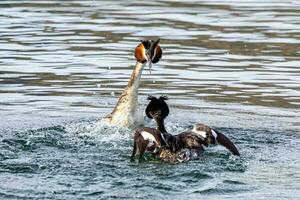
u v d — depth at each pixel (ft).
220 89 59.67
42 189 36.27
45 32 77.41
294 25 81.15
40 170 39.14
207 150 43.80
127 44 72.69
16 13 86.43
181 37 75.51
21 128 48.60
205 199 35.53
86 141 45.50
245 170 40.06
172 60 67.97
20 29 78.48
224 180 38.22
